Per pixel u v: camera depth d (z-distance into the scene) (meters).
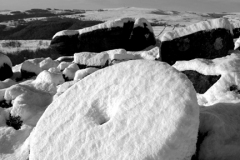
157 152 2.25
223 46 7.55
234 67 6.07
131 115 2.61
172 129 2.33
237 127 3.34
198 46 7.89
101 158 2.41
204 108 3.81
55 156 2.65
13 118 4.75
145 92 2.76
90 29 14.70
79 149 2.58
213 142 2.98
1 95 5.54
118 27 14.32
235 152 2.91
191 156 2.45
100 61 10.70
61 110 3.15
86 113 2.94
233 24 12.12
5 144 4.14
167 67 2.96
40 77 7.45
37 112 4.89
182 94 2.57
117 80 3.11
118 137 2.49
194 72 6.61
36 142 2.90
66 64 11.04
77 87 3.36
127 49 15.34
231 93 5.17
